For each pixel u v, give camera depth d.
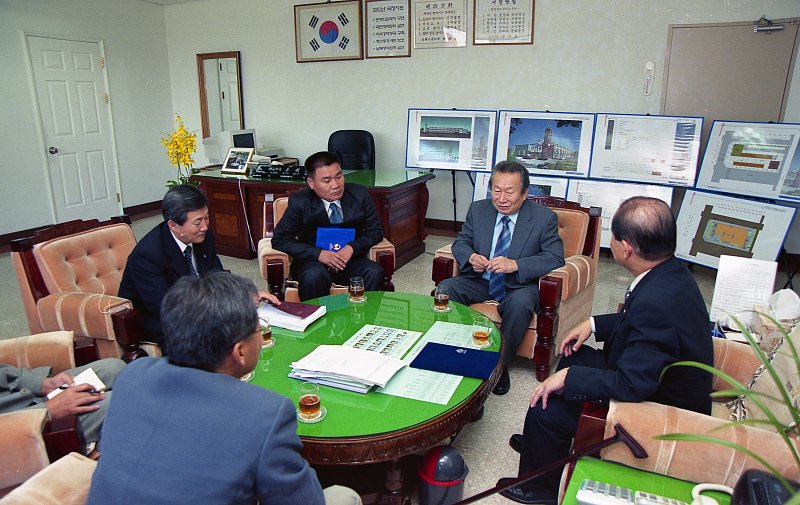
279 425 0.92
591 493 1.13
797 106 4.17
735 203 4.04
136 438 0.90
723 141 4.14
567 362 1.92
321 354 1.82
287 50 5.98
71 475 1.10
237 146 5.27
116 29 6.00
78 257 2.29
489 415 2.32
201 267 2.34
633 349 1.39
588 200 4.66
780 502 0.89
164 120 6.74
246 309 0.99
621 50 4.62
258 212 4.50
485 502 1.78
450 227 5.65
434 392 1.65
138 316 2.05
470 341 2.00
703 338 1.40
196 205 2.09
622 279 4.15
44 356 1.74
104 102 5.96
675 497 1.19
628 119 4.47
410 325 2.17
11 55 5.03
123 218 2.55
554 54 4.85
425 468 1.58
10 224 5.17
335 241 2.92
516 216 2.68
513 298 2.49
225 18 6.23
